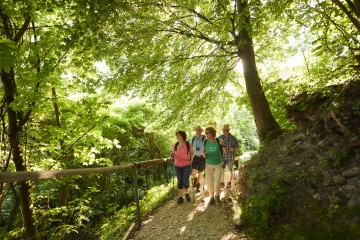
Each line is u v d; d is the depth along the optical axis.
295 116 6.02
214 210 6.29
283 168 5.57
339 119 4.78
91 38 6.33
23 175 2.15
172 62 9.32
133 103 16.83
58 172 2.80
